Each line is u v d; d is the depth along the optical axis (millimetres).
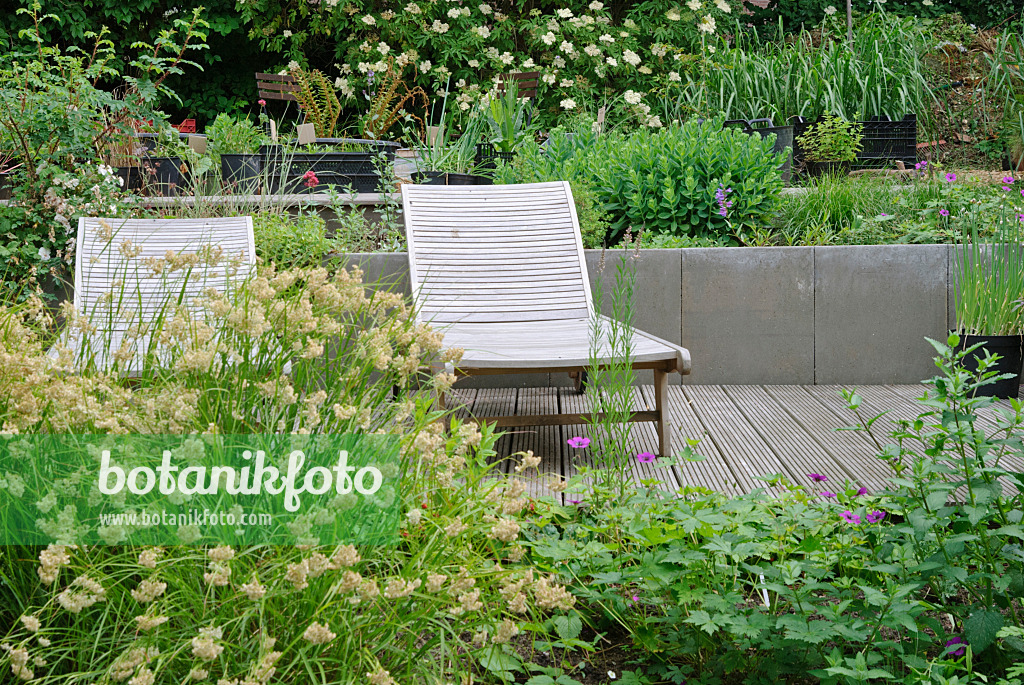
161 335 1547
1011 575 1808
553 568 2020
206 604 1347
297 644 1368
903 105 7586
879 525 2055
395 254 4551
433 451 1559
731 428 3801
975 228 4527
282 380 1467
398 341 1696
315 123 8367
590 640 2086
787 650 1869
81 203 5359
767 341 4711
